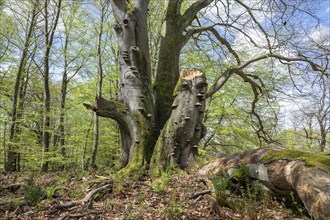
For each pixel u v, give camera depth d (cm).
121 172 705
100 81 1460
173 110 756
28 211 466
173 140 738
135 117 785
